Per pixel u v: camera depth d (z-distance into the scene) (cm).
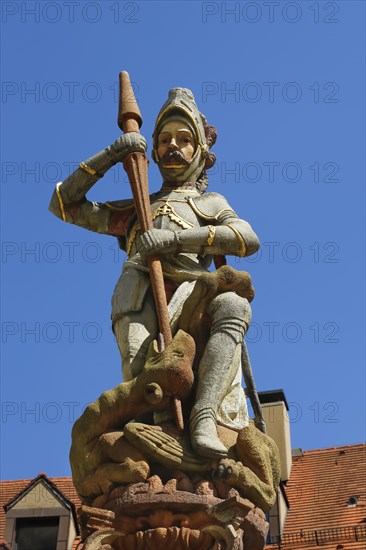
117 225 1005
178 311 928
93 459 867
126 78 1012
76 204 1005
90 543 834
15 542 1875
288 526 1892
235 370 900
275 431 2102
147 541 835
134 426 859
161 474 855
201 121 1034
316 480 2058
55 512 1892
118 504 841
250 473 848
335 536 1820
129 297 943
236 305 907
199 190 1027
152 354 891
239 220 973
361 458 2102
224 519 824
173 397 879
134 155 974
